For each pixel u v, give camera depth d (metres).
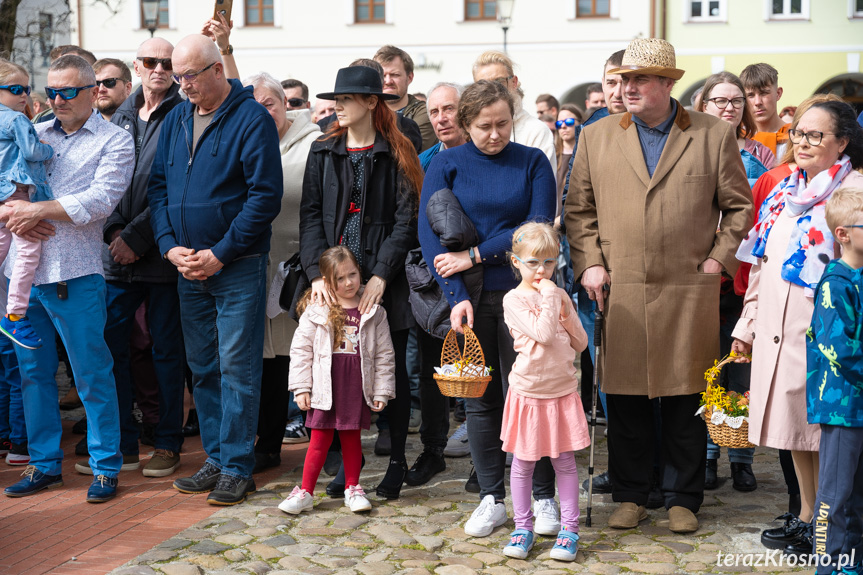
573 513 4.11
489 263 4.38
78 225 4.84
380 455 5.77
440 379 4.19
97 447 4.91
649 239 4.37
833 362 3.48
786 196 4.04
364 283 4.87
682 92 23.69
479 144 4.42
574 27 23.45
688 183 4.38
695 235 4.39
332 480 5.21
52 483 5.10
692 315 4.38
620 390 4.43
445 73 23.86
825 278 3.55
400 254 4.80
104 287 5.01
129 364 5.48
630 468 4.55
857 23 23.06
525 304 4.11
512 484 4.19
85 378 4.86
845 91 23.62
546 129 5.76
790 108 9.11
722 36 23.38
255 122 4.76
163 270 5.31
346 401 4.62
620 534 4.38
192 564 3.95
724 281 5.01
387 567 3.94
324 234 4.93
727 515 4.65
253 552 4.11
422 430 5.30
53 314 4.85
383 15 23.89
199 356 5.02
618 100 5.43
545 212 4.42
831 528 3.55
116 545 4.23
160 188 5.03
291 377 4.64
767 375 4.02
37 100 8.77
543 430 4.11
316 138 5.53
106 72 6.32
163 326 5.37
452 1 23.62
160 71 5.45
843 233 3.52
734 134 4.47
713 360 4.43
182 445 5.99
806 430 3.96
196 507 4.77
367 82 4.79
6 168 4.75
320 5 23.94
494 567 3.96
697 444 4.46
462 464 5.64
